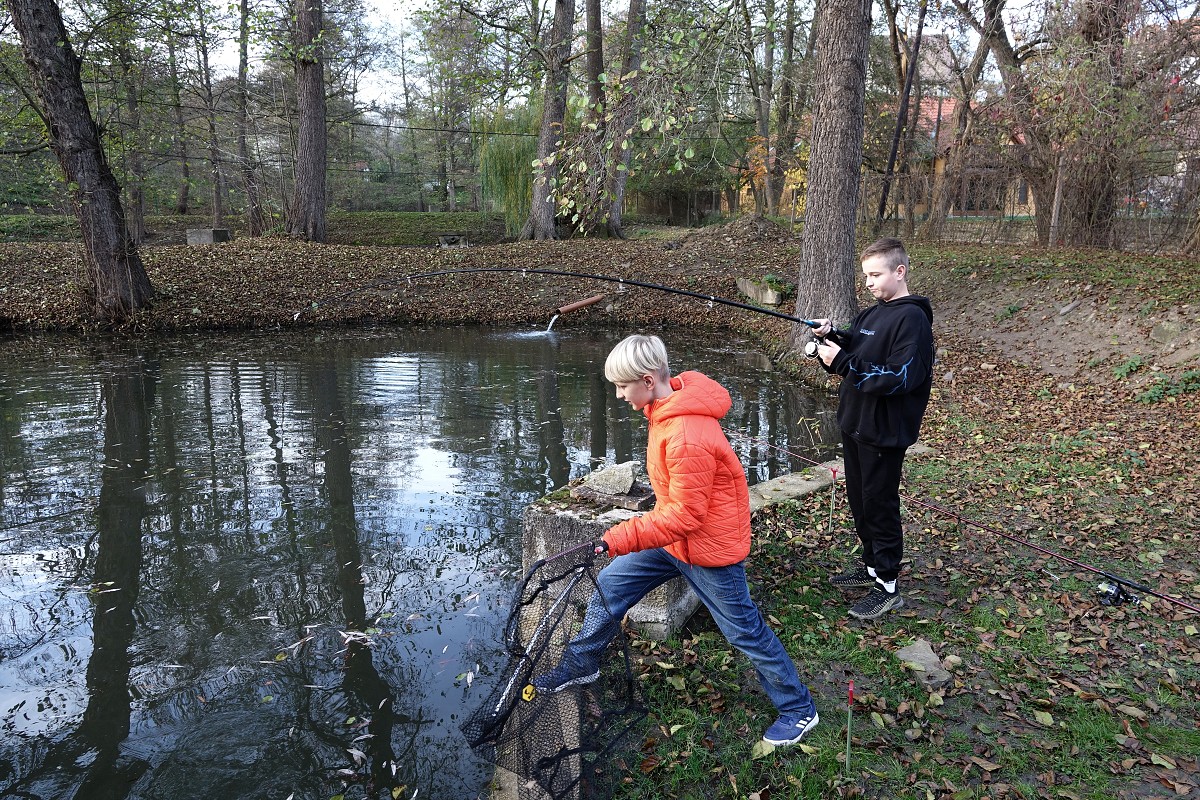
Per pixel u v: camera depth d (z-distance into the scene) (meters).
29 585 4.81
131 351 12.81
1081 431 7.39
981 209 18.44
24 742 3.38
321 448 7.61
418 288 17.66
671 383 2.78
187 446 7.62
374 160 42.69
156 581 4.87
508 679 2.75
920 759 2.89
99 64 15.43
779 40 22.83
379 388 10.31
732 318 16.33
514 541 5.45
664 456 2.71
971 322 12.38
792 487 5.86
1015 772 2.81
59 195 18.97
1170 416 7.46
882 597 3.90
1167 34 12.80
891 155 19.91
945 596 4.15
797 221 26.03
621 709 3.01
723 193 35.25
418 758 3.25
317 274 17.98
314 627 4.31
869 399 3.61
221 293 16.31
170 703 3.64
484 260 19.77
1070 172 15.91
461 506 6.12
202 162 31.41
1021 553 4.66
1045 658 3.54
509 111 26.11
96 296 14.82
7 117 14.15
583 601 3.62
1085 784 2.75
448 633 4.23
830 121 10.81
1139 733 3.00
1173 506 5.32
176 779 3.15
